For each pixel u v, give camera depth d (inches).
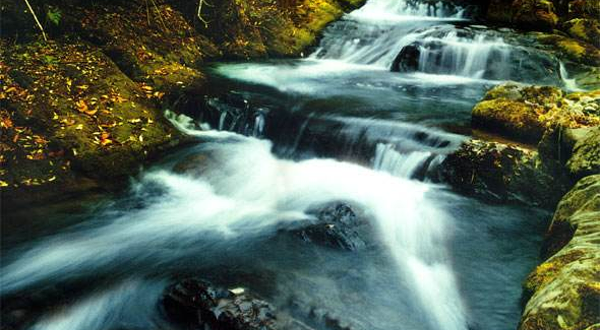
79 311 166.9
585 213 177.6
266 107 325.7
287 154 306.8
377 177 271.0
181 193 259.4
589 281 128.3
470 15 617.6
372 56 495.2
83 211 235.5
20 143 252.8
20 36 330.6
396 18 621.9
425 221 226.4
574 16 531.2
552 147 231.8
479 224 222.7
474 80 424.2
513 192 237.6
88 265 194.4
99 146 271.1
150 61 366.9
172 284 180.4
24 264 193.9
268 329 145.9
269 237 214.2
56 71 302.7
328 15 577.6
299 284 180.2
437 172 254.7
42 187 243.6
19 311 165.3
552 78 418.0
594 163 200.7
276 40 498.9
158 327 156.8
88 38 360.2
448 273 189.9
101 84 309.9
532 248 205.0
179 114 341.7
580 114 239.3
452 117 311.6
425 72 448.8
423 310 167.8
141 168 276.7
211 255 201.2
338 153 292.7
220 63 447.8
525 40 474.0
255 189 265.1
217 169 280.7
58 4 358.9
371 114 316.2
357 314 164.1
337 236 206.2
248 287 177.9
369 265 193.8
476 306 169.8
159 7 432.1
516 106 270.7
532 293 158.6
